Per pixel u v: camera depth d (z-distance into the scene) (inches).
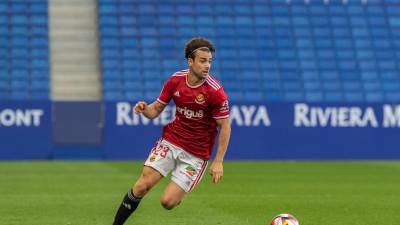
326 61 4365.2
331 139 3703.3
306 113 3688.5
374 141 3730.3
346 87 4264.3
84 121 3580.2
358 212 1737.2
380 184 2482.8
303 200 1984.5
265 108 3666.3
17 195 2049.7
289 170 3043.8
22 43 4220.0
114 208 1759.4
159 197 1984.5
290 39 4448.8
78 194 2080.5
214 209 1760.6
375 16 4608.8
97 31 4389.8
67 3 4456.2
